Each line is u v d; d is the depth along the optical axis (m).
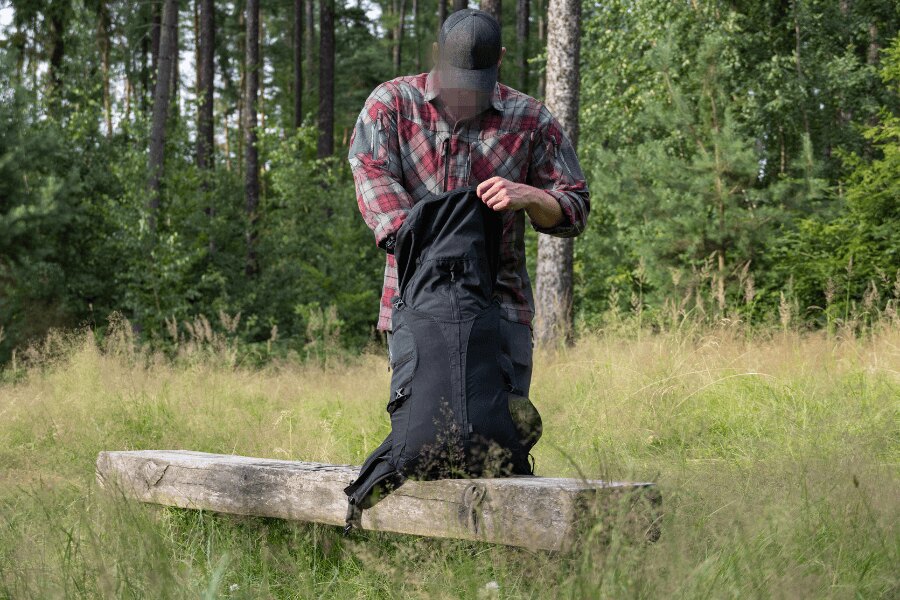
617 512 2.29
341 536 3.05
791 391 6.15
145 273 17.55
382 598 2.54
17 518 3.18
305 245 22.50
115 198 19.19
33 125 16.97
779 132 20.52
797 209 13.71
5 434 6.32
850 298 12.62
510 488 2.39
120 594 2.26
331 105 28.52
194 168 20.33
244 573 2.73
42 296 16.69
